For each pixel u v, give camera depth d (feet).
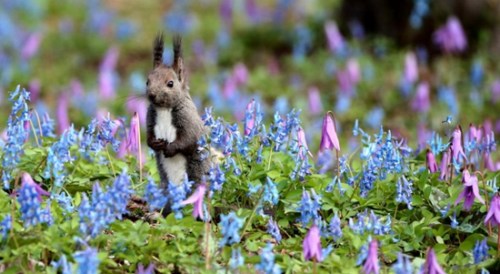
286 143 41.86
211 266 31.96
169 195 33.30
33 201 31.37
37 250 31.60
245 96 78.38
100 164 41.29
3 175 35.42
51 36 100.12
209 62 91.61
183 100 37.52
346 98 75.87
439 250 35.19
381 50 90.17
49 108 78.33
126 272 32.81
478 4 90.27
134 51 98.02
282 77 86.33
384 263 34.63
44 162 39.06
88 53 96.99
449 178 40.37
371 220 34.71
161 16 111.86
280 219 37.37
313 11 103.35
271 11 105.19
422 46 91.30
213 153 38.81
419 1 87.66
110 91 78.43
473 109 77.71
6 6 108.37
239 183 37.42
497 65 87.20
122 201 32.27
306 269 32.60
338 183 37.91
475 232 36.68
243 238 35.58
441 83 84.23
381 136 39.17
